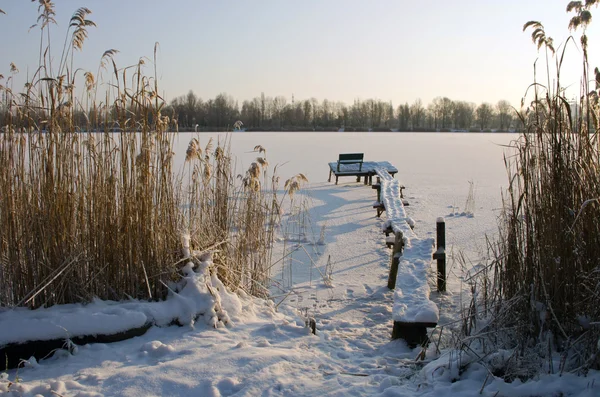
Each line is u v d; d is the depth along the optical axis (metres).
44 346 3.59
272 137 44.62
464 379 3.33
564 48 3.81
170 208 4.55
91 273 4.15
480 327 3.92
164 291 4.35
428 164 21.73
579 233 3.60
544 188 3.76
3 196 3.91
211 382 3.19
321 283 6.26
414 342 4.18
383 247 8.04
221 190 5.66
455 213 10.45
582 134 3.85
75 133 4.22
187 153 4.90
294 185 7.80
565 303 3.60
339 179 17.36
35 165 4.07
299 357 3.65
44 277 3.96
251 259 5.57
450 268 6.23
